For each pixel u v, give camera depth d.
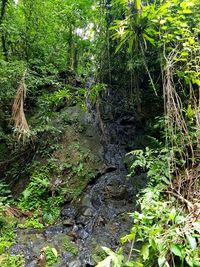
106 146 4.51
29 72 4.97
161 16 3.26
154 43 3.46
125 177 4.05
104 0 4.50
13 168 4.53
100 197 3.81
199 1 3.35
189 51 3.26
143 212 2.40
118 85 4.70
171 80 3.33
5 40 5.44
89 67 5.71
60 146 4.51
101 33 4.57
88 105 5.01
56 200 3.86
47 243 3.24
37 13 5.74
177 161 3.11
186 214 2.48
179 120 3.07
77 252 3.11
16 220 3.57
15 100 4.19
